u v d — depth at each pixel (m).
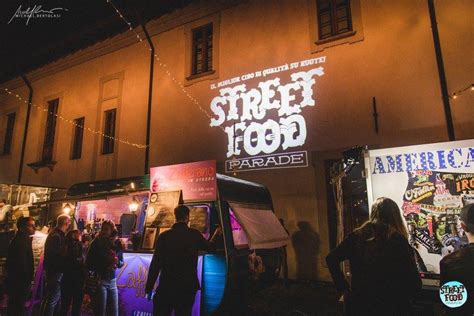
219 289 4.69
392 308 2.32
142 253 5.28
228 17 10.27
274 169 8.68
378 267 2.43
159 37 11.64
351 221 4.31
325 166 8.13
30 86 14.95
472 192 3.75
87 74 13.26
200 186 5.09
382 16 8.05
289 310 5.62
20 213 8.94
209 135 9.88
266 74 9.27
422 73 7.37
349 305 2.58
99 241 4.77
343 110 8.09
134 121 11.50
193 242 3.83
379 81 7.80
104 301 4.60
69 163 12.77
